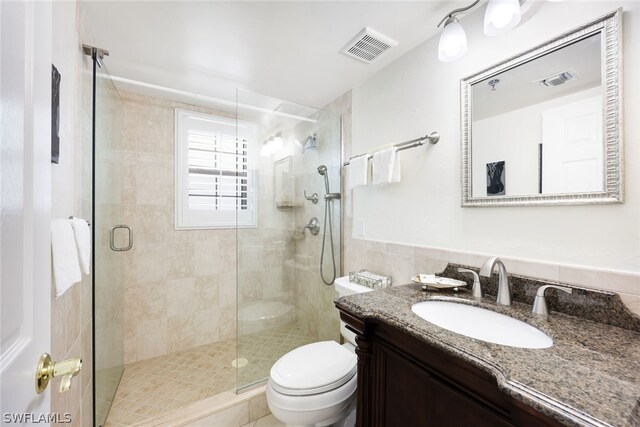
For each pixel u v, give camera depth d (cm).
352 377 132
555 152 99
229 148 252
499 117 115
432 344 76
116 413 156
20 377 45
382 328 99
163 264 225
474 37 125
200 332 238
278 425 157
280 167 227
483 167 121
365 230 193
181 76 188
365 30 140
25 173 49
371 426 104
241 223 215
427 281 126
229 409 155
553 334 79
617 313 83
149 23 134
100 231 148
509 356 67
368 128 189
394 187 169
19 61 46
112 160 175
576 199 93
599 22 88
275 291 228
